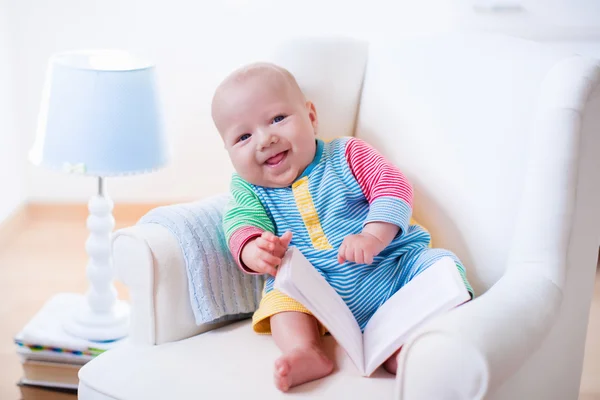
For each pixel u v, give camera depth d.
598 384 1.86
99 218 1.70
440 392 0.95
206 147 2.91
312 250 1.37
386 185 1.36
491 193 1.32
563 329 1.23
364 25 2.77
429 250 1.32
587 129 1.19
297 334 1.21
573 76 1.19
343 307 1.27
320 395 1.11
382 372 1.17
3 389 1.78
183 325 1.32
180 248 1.31
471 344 0.93
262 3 2.76
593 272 1.27
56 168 1.55
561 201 1.16
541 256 1.15
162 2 2.75
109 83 1.52
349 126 1.58
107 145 1.53
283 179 1.41
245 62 2.82
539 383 1.19
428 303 1.13
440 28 2.70
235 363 1.20
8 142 2.77
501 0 2.58
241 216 1.37
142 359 1.23
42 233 2.86
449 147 1.39
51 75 1.55
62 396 1.72
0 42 2.66
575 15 2.52
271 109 1.37
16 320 2.16
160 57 2.82
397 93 1.49
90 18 2.77
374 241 1.27
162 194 2.97
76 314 1.77
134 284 1.29
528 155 1.24
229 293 1.37
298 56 1.54
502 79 1.33
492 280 1.31
